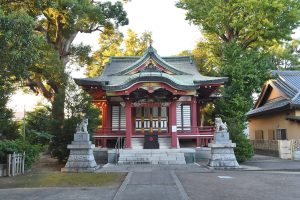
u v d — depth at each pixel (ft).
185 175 56.34
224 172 61.26
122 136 91.30
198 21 102.68
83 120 69.26
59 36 106.63
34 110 100.83
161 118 97.81
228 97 90.17
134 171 62.18
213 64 112.88
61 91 80.53
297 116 97.09
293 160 87.20
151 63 99.71
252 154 82.28
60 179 52.85
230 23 95.66
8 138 84.53
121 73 100.78
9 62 48.62
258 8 91.50
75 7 86.74
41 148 74.08
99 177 54.85
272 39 101.40
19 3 61.72
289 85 108.47
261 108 125.49
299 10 95.40
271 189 41.78
